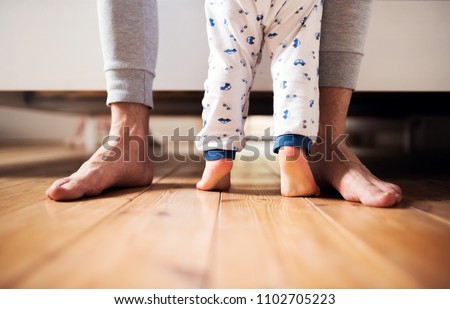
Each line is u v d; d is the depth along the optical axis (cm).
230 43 66
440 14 91
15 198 66
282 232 45
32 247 39
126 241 41
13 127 277
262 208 59
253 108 134
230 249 39
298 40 63
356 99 133
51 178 93
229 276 32
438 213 56
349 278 32
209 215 54
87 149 216
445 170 120
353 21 70
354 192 64
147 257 36
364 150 236
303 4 62
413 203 64
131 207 59
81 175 67
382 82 94
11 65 94
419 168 126
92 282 31
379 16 91
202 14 92
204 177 74
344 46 71
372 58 93
